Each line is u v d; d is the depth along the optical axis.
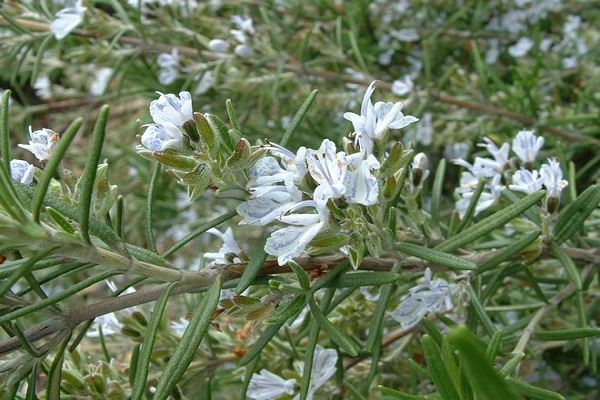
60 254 0.17
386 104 0.19
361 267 0.20
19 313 0.16
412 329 0.27
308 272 0.20
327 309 0.20
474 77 0.39
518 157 0.25
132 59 0.37
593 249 0.25
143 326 0.24
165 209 0.49
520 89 0.37
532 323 0.23
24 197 0.17
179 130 0.18
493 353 0.18
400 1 0.47
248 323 0.26
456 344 0.13
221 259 0.22
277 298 0.19
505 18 0.47
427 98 0.38
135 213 0.50
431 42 0.45
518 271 0.23
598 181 0.27
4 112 0.16
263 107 0.40
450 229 0.23
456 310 0.24
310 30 0.41
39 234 0.15
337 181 0.18
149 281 0.24
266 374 0.23
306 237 0.18
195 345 0.17
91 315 0.18
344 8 0.45
